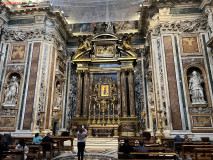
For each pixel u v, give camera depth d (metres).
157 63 10.93
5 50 11.95
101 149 9.20
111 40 15.83
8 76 11.52
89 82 15.44
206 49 10.46
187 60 10.42
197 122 9.41
